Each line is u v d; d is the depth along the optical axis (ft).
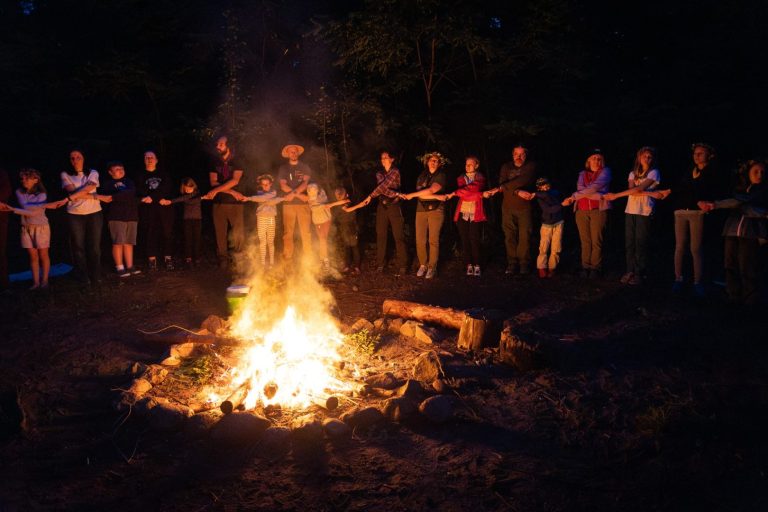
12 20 37.96
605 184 28.37
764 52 36.29
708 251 34.04
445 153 37.24
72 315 24.86
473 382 18.24
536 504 12.41
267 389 17.03
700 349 20.24
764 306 24.22
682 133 36.94
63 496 12.81
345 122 35.70
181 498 12.76
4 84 34.65
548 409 16.56
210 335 21.34
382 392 17.46
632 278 27.99
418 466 13.83
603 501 12.47
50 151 36.35
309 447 14.66
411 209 39.42
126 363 19.81
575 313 24.85
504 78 37.40
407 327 22.77
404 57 33.50
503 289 28.32
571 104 36.37
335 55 37.27
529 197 29.09
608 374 18.53
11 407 16.12
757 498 12.42
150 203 31.30
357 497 12.74
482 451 14.42
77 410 16.75
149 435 15.30
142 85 36.88
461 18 32.63
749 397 16.70
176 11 37.22
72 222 28.48
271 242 30.99
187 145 39.86
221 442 14.79
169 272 31.48
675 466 13.53
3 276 27.22
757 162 23.41
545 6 34.19
